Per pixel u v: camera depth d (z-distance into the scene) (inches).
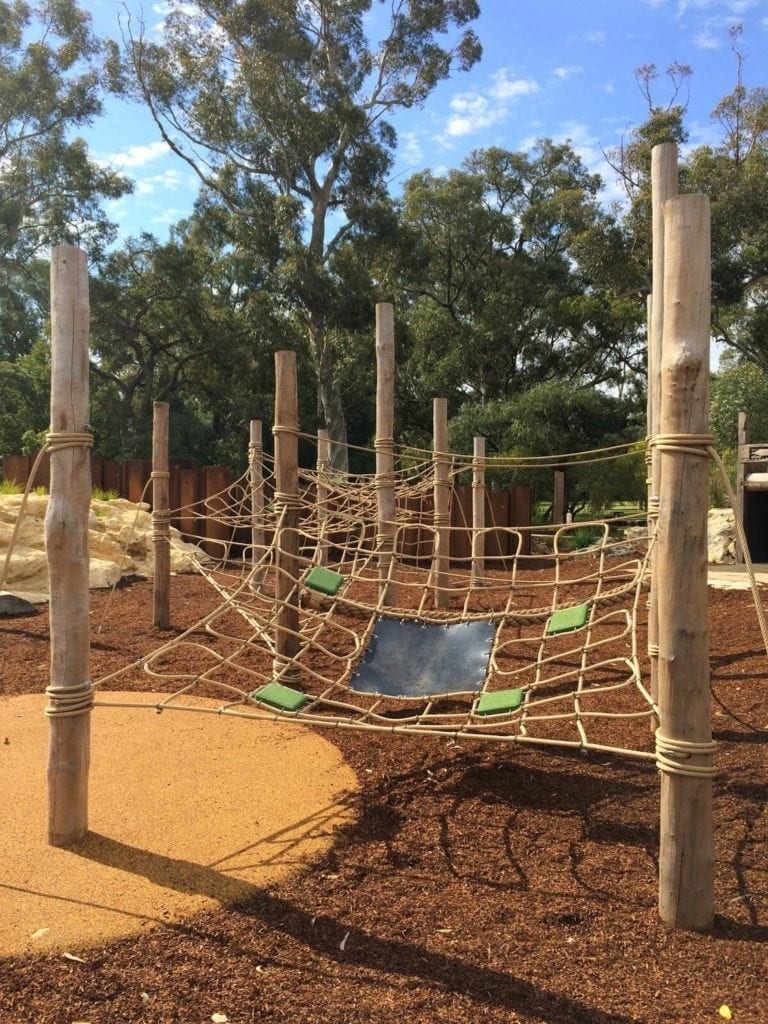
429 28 973.8
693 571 103.7
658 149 183.5
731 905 112.0
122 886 116.3
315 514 389.1
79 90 1055.6
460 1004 90.1
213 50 956.0
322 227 992.9
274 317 1064.8
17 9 1016.9
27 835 133.3
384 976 95.5
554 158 1217.4
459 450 829.8
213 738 183.3
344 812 143.9
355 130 942.4
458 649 187.8
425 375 1086.4
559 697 144.6
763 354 1134.4
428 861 126.3
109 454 1129.4
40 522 432.5
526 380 1091.3
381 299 944.3
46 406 1217.4
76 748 130.3
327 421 973.2
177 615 343.0
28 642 288.7
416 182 1195.3
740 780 153.2
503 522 592.1
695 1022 86.8
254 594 191.9
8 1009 89.0
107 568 428.8
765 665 227.0
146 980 94.6
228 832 135.1
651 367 191.2
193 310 1109.7
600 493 692.7
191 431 1202.6
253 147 973.2
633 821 140.0
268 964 98.0
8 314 1427.2
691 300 102.0
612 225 988.6
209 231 1056.2
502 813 143.9
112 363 1238.3
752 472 452.4
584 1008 89.3
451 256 1120.8
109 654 269.9
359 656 189.9
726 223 886.4
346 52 985.5
